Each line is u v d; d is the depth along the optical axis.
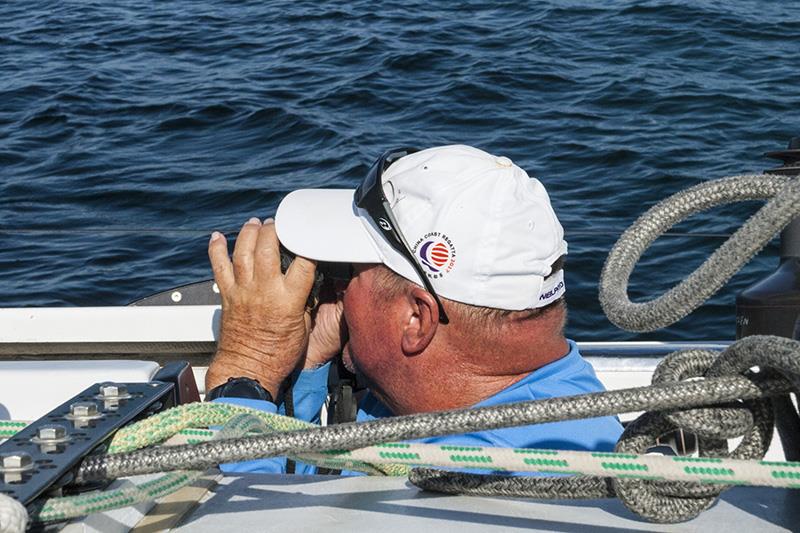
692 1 11.95
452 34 11.09
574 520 1.12
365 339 1.66
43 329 2.44
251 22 12.00
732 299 4.98
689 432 1.09
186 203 6.95
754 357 1.01
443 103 9.02
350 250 1.66
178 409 1.18
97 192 7.12
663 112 8.70
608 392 1.06
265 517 1.12
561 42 10.77
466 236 1.53
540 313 1.59
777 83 9.31
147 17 12.40
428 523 1.11
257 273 1.84
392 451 1.08
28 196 7.08
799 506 1.14
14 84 9.74
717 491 1.06
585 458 1.02
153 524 1.10
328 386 1.99
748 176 1.22
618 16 11.59
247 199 7.01
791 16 11.39
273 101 9.10
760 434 1.09
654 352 2.25
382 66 9.99
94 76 9.97
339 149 7.95
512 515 1.13
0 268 5.66
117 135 8.41
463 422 1.06
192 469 1.08
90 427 1.12
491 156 1.64
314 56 10.48
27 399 1.90
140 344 2.46
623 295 1.21
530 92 9.28
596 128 8.34
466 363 1.59
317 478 1.25
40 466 1.01
